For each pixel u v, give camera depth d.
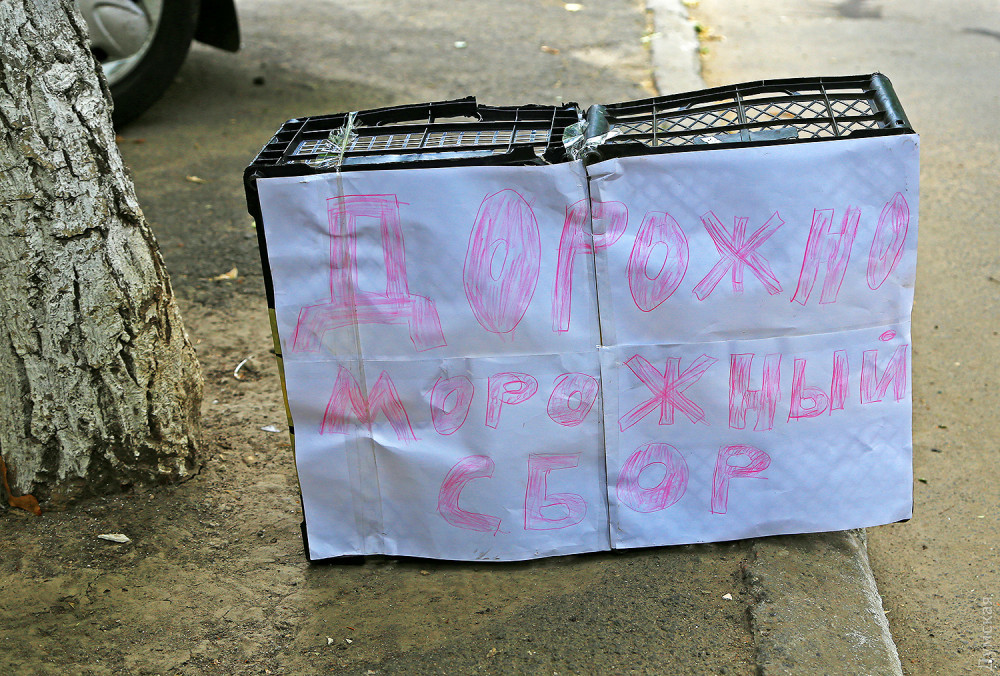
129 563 2.79
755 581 2.60
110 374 2.89
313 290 2.47
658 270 2.47
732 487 2.71
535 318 2.51
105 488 3.02
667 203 2.43
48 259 2.73
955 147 6.15
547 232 2.44
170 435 3.06
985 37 8.17
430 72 7.54
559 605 2.59
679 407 2.61
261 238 2.44
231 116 6.82
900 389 2.63
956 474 3.50
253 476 3.20
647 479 2.69
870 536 3.24
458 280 2.46
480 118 2.80
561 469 2.66
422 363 2.54
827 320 2.54
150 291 2.93
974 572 3.06
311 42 8.34
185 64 7.81
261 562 2.81
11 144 2.60
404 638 2.51
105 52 6.40
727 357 2.56
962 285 4.71
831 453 2.68
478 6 9.20
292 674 2.41
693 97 2.77
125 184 2.85
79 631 2.54
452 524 2.71
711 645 2.43
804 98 2.73
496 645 2.46
